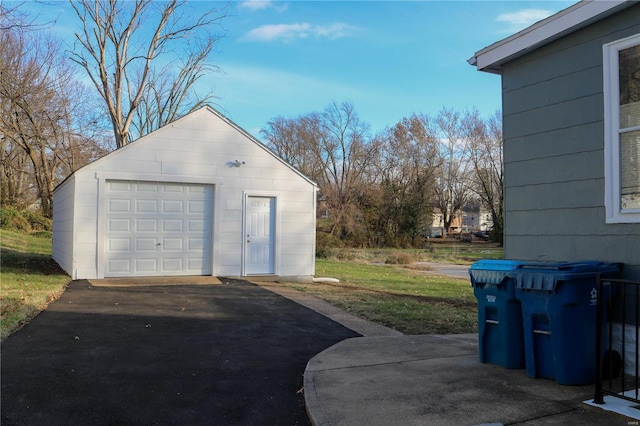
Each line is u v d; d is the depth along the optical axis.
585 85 5.44
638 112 5.00
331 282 14.21
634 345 4.88
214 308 8.82
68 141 32.91
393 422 3.87
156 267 12.39
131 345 6.27
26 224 28.44
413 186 46.44
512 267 5.19
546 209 5.80
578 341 4.64
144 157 12.18
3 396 4.45
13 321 6.96
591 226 5.32
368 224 44.03
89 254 11.70
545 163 5.84
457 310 9.75
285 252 13.70
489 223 65.31
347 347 6.34
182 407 4.38
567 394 4.42
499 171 53.06
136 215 12.20
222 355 6.01
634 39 4.98
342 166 47.53
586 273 4.64
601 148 5.25
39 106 29.56
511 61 6.32
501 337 5.28
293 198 13.82
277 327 7.58
